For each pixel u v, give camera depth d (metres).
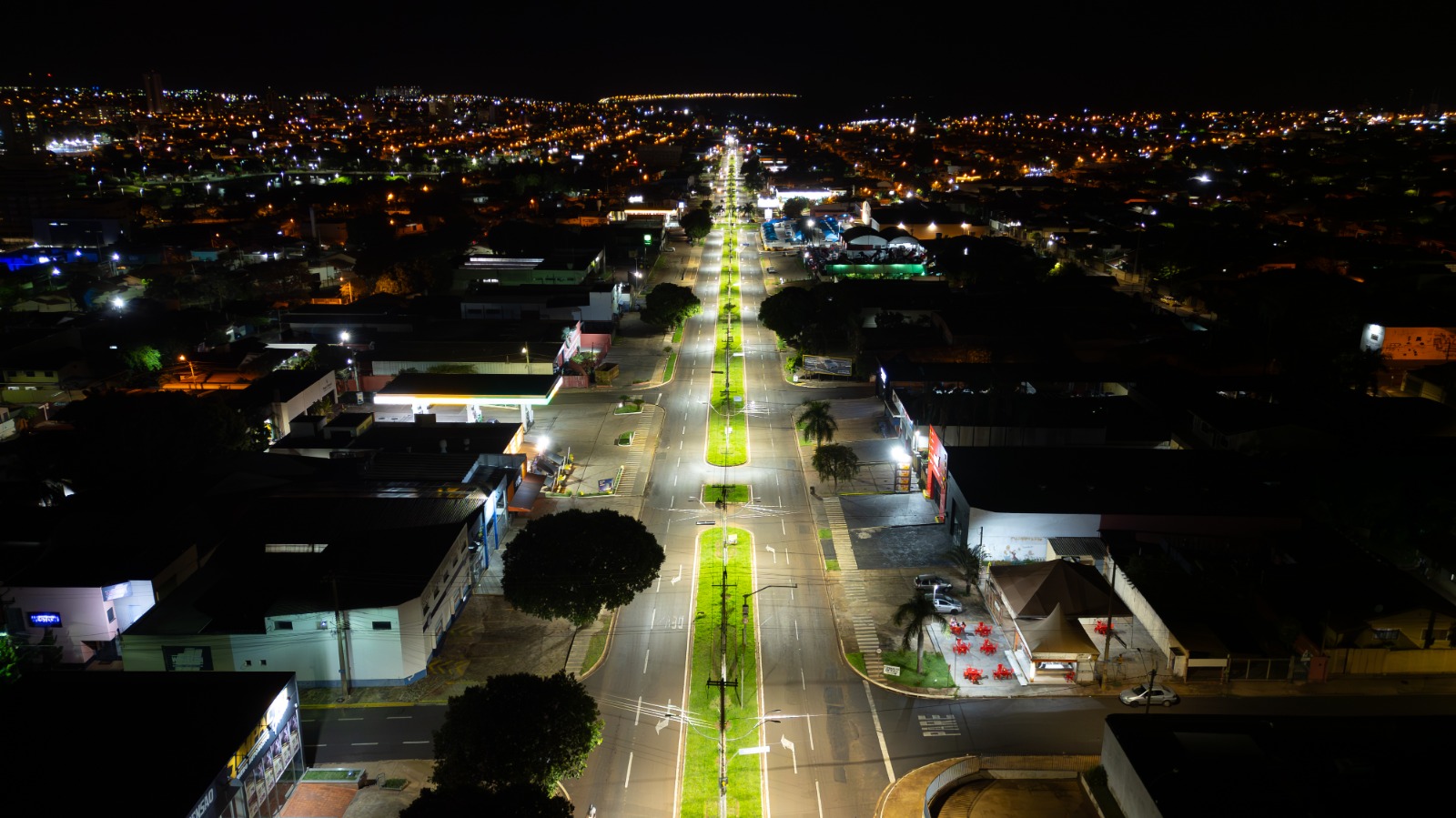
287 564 76.88
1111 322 160.38
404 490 89.25
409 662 70.31
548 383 128.62
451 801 48.75
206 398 110.94
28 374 136.62
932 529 96.12
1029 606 74.00
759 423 129.50
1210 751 51.28
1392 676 69.94
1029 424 105.81
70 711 55.91
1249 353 142.12
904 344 151.62
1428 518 87.00
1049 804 55.03
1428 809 46.78
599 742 61.31
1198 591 75.19
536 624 79.00
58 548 79.38
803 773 61.31
